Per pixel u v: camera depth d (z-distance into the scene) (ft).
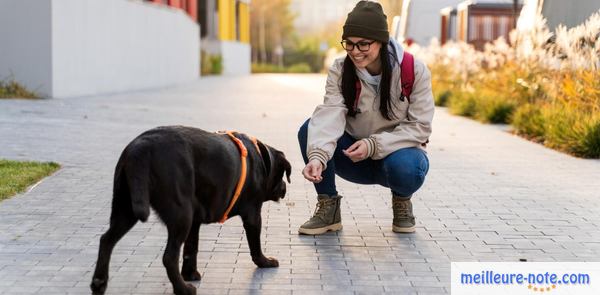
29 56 53.98
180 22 100.27
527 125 39.60
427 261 16.57
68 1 56.70
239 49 168.66
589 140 32.07
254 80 118.62
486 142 37.29
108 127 39.45
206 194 13.38
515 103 47.11
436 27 92.12
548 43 49.03
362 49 16.28
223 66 150.71
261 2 259.19
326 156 16.81
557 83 42.73
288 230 19.07
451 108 56.03
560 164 30.25
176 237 12.81
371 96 17.26
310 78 132.67
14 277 15.05
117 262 16.20
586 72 37.73
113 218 13.00
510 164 30.14
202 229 18.88
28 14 53.57
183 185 12.75
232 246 17.48
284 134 39.04
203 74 137.59
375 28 16.03
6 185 23.09
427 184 25.54
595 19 39.24
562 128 35.09
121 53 71.46
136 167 12.42
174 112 50.39
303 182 25.66
